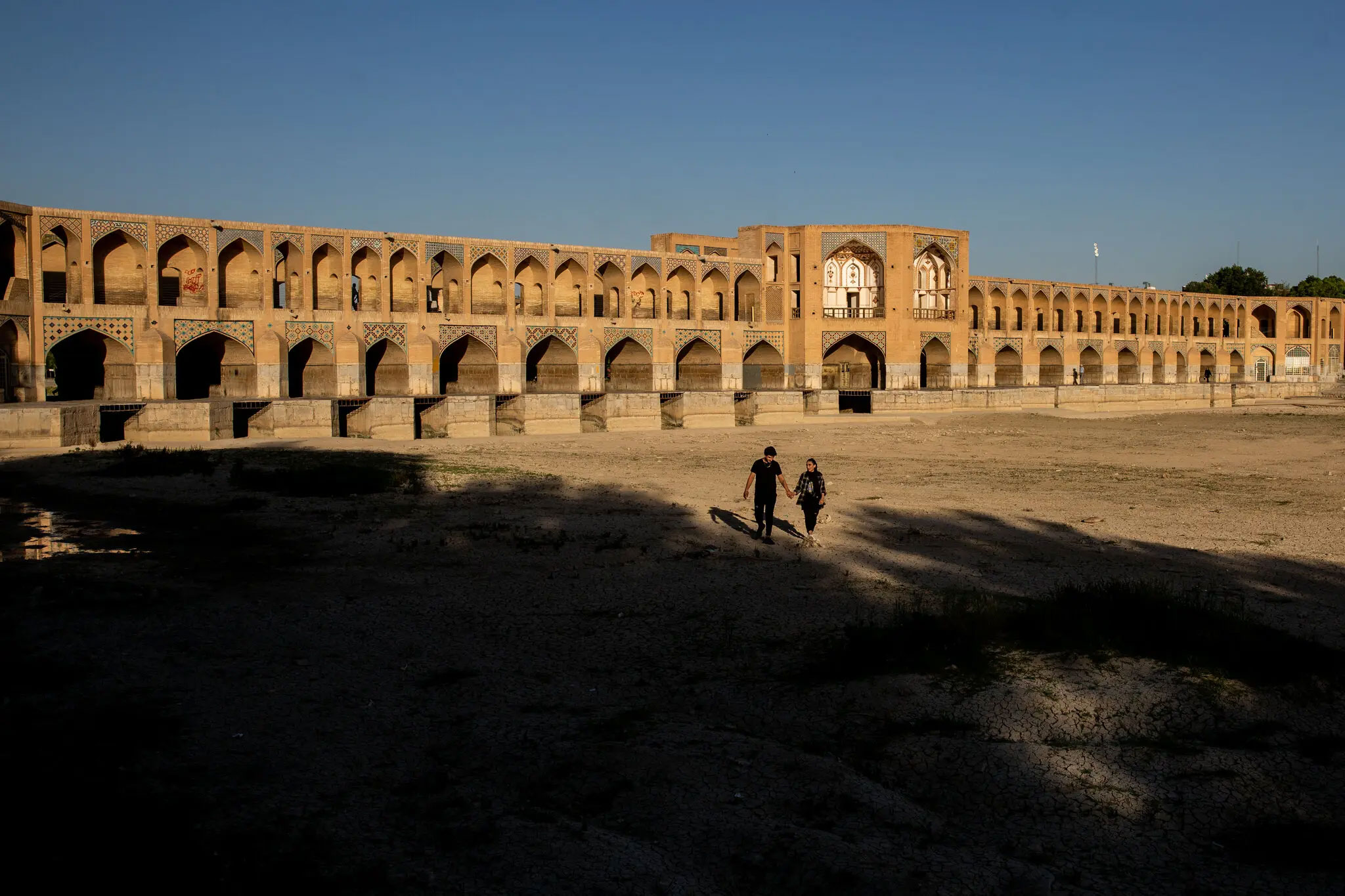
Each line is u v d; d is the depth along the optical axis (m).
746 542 12.84
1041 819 5.22
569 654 7.96
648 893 4.35
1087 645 7.50
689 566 11.28
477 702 6.82
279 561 11.45
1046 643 7.63
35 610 8.97
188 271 29.91
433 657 7.86
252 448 24.62
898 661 7.34
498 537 12.98
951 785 5.59
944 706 6.53
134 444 25.31
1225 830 5.07
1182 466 22.42
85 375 29.30
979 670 7.08
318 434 28.20
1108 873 4.68
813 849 4.71
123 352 28.22
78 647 7.90
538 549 12.22
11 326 26.25
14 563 11.16
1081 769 5.71
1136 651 7.38
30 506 15.41
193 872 4.40
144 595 9.57
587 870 4.51
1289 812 5.21
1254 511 15.74
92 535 13.05
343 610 9.28
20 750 5.77
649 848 4.78
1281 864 4.72
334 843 4.76
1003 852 4.89
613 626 8.75
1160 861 4.78
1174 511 15.80
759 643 8.19
